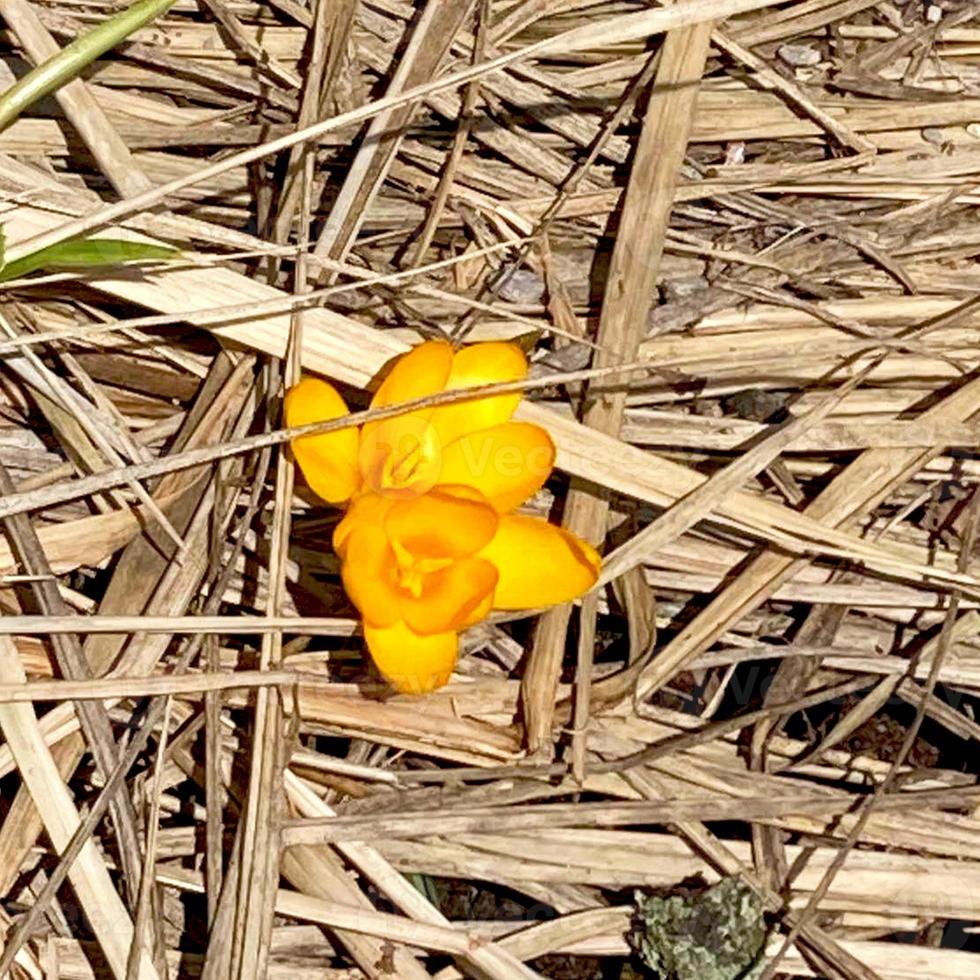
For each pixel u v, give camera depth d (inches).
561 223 16.9
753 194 17.1
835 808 16.2
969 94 17.1
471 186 16.9
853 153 17.1
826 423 16.6
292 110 16.6
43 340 14.9
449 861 16.3
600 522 16.2
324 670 16.3
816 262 17.1
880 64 17.2
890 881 16.3
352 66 16.6
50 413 16.0
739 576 16.5
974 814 16.8
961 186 17.0
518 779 16.3
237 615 16.5
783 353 16.7
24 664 15.8
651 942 16.0
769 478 17.1
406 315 16.5
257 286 15.5
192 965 16.0
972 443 16.3
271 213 16.5
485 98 16.7
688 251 16.9
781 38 17.2
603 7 16.9
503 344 14.7
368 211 16.5
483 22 16.3
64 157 16.6
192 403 16.6
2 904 16.0
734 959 15.9
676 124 16.2
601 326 16.2
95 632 15.8
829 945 16.1
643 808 16.0
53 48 15.5
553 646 16.0
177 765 16.2
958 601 16.3
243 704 16.0
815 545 16.1
